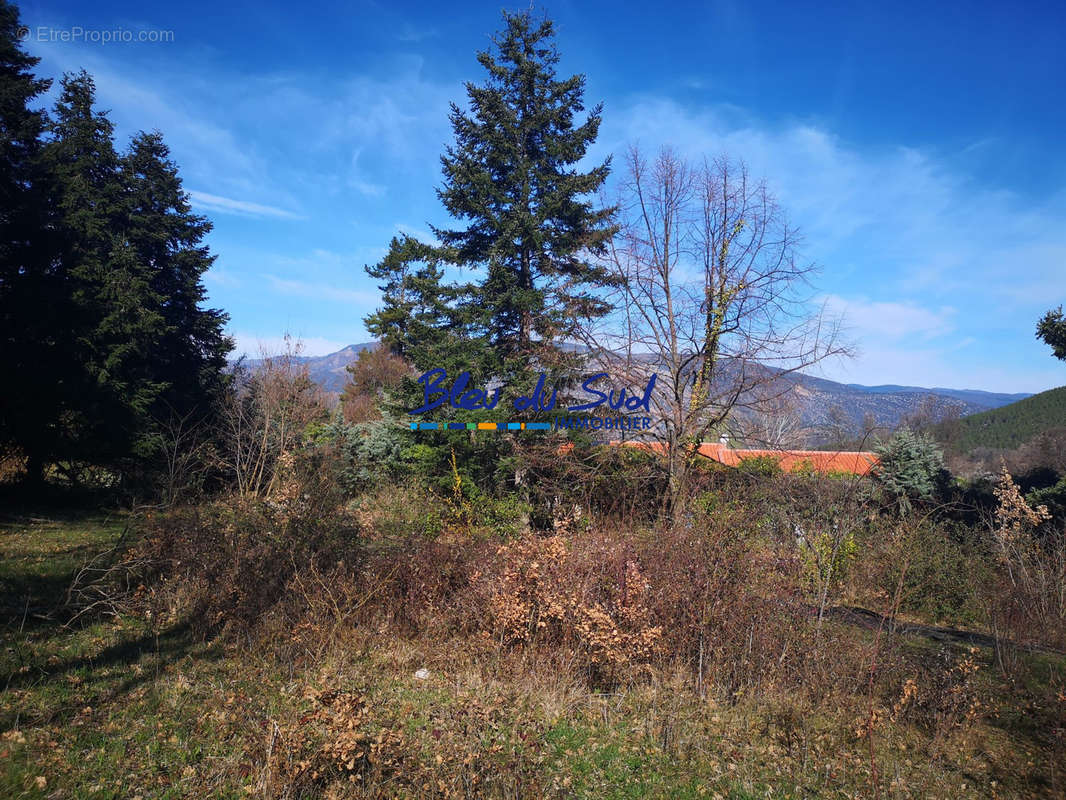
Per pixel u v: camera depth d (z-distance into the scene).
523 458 15.36
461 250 20.44
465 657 7.40
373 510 14.55
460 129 19.66
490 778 4.62
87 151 22.39
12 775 4.26
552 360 16.05
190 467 17.62
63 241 17.31
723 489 11.36
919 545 12.15
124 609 7.98
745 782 5.20
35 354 16.52
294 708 5.67
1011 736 6.51
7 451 17.14
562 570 7.64
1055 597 11.20
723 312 14.28
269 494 13.44
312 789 4.34
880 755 5.95
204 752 4.94
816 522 9.57
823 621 7.90
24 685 5.70
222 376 24.58
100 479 19.20
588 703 6.57
